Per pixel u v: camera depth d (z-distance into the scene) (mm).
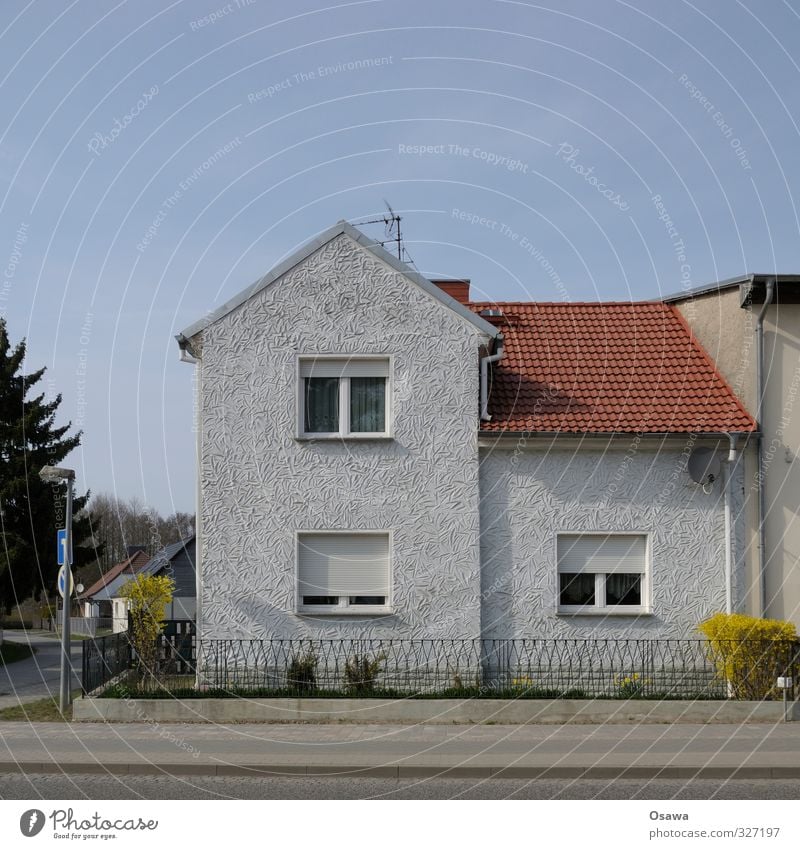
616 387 17531
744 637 15250
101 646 16000
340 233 16859
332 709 14773
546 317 19562
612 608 16562
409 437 16641
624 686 16047
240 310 16781
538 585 16547
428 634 16312
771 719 14656
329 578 16578
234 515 16531
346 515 16531
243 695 15164
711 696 15633
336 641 16328
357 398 16844
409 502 16547
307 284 16812
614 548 16766
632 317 19453
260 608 16391
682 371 17906
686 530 16672
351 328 16750
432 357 16734
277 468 16609
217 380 16703
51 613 56625
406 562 16453
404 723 14414
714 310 18234
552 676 16344
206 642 16250
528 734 13586
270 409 16672
